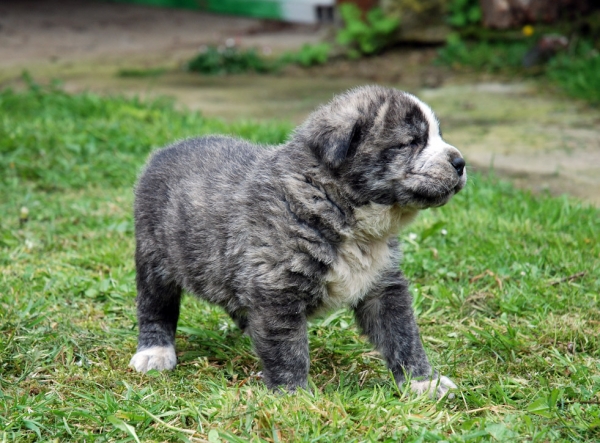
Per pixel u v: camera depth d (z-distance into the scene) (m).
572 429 1.69
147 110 2.87
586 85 3.15
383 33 4.02
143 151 2.52
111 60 4.25
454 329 1.91
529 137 2.71
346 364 1.85
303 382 1.76
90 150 2.50
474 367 1.83
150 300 1.89
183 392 1.78
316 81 3.73
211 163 1.86
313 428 1.67
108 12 5.31
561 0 3.67
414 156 1.77
